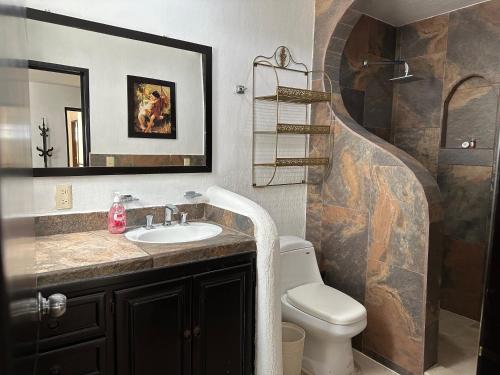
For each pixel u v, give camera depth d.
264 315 1.76
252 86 2.34
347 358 2.09
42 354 1.23
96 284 1.32
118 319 1.38
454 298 2.95
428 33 3.03
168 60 1.99
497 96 2.64
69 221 1.75
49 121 1.67
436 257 2.05
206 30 2.11
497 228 0.69
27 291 0.55
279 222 2.59
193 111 2.10
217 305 1.64
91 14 1.74
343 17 2.44
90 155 1.79
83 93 1.75
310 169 2.69
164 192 2.04
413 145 3.19
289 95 2.29
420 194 2.00
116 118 1.85
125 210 1.87
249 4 2.28
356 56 2.97
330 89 2.55
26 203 0.61
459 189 2.89
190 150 2.11
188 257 1.54
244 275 1.72
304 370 2.18
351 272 2.43
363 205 2.33
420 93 3.11
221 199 2.04
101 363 1.36
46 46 1.64
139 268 1.42
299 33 2.55
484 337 0.72
